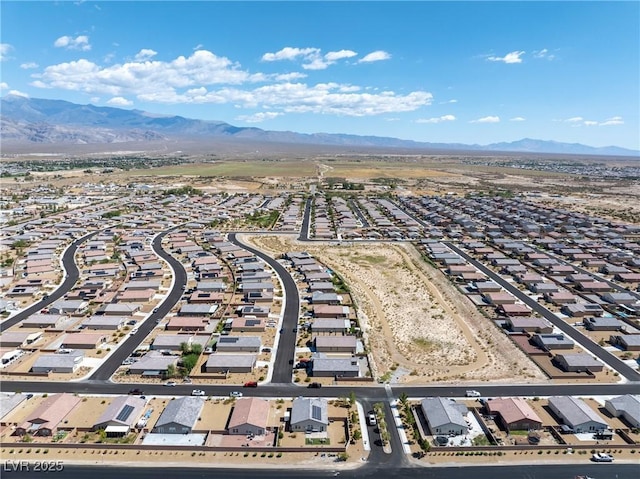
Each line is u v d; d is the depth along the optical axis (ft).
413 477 273.95
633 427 316.81
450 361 419.95
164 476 273.13
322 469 280.31
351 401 341.62
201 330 473.26
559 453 293.02
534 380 381.81
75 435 307.58
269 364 406.62
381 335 474.49
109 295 565.53
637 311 526.98
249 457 289.74
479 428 318.04
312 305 545.44
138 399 339.77
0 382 372.58
